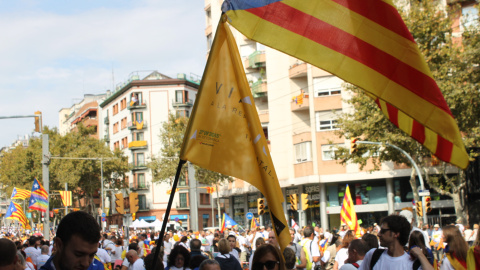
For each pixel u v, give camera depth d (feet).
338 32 17.52
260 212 123.75
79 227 11.18
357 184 159.02
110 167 252.62
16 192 136.98
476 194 48.24
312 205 165.07
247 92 18.22
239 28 17.87
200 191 277.85
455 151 17.65
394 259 19.54
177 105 287.28
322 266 44.09
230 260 33.17
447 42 107.34
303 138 163.22
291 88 171.53
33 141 268.82
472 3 136.77
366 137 115.44
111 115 323.78
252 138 18.16
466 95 103.60
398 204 153.38
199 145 18.07
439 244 71.26
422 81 17.34
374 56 17.39
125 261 40.45
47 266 11.53
